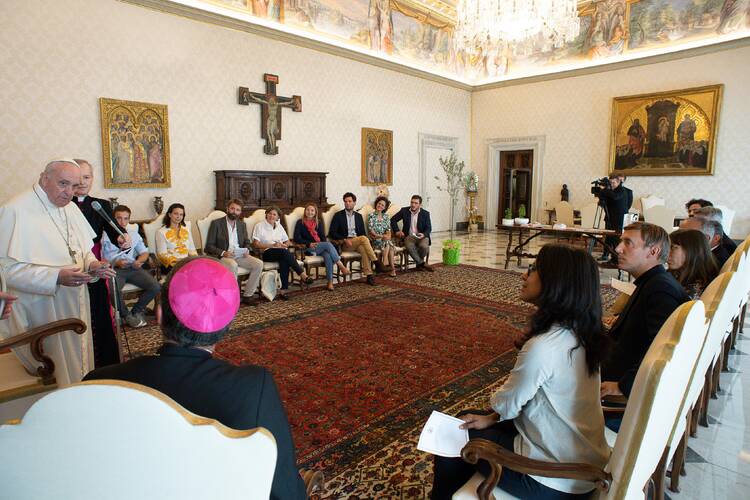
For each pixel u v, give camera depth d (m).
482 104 13.95
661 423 1.33
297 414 3.02
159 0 7.21
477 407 3.11
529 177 13.63
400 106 11.72
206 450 0.82
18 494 0.84
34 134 6.26
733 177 10.05
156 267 5.39
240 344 4.26
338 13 9.92
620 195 7.82
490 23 7.98
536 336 1.58
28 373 2.25
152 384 1.07
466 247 10.80
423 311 5.38
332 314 5.25
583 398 1.52
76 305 2.64
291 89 9.21
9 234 2.48
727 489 2.31
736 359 3.97
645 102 10.98
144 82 7.21
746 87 9.73
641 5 10.90
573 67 12.16
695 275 3.00
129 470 0.82
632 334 2.28
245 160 8.59
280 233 6.52
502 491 1.57
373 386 3.43
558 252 1.58
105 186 6.93
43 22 6.21
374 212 7.79
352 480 2.37
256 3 8.48
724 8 9.83
